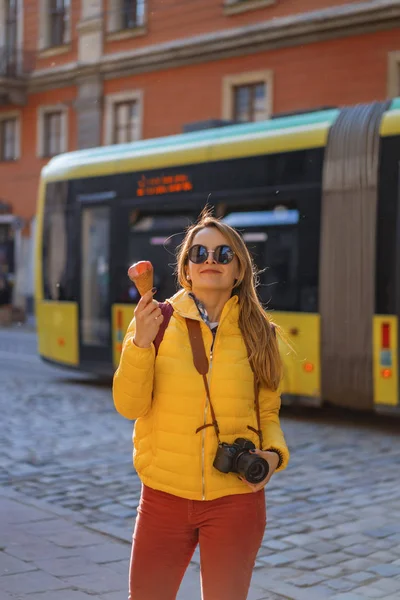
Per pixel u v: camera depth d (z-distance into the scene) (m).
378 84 19.52
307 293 9.77
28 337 23.75
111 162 12.30
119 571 4.59
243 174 10.48
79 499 6.27
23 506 5.94
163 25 24.20
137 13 25.14
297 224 9.91
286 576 4.67
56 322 13.24
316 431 9.33
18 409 10.52
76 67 26.67
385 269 9.15
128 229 11.95
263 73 21.72
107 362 12.30
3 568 4.54
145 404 2.84
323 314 9.63
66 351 13.02
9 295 30.19
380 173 9.23
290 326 9.91
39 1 27.98
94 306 12.52
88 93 26.53
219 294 2.95
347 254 9.45
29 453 7.91
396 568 4.80
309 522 5.73
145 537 2.87
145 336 2.79
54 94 27.98
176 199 11.25
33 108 28.78
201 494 2.80
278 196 10.10
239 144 10.55
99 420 9.77
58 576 4.46
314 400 9.70
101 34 25.95
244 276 2.96
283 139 10.10
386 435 9.09
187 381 2.83
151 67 24.59
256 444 2.92
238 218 10.51
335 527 5.62
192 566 4.75
